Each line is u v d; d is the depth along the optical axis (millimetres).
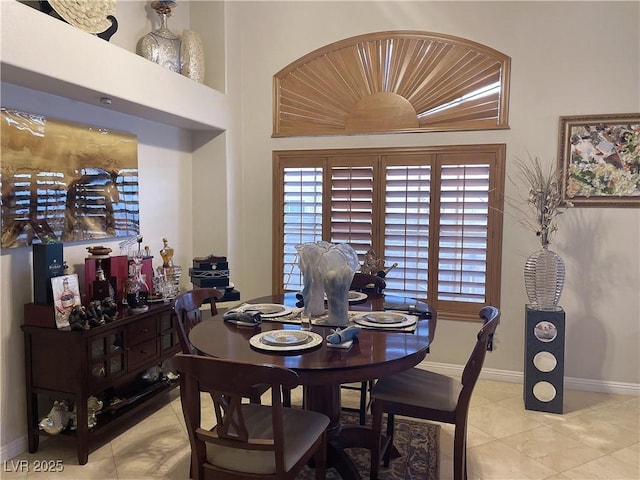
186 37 3572
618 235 3346
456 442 2074
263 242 4148
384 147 3781
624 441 2713
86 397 2449
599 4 3283
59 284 2477
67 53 2328
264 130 4070
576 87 3359
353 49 3830
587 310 3432
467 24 3570
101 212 2984
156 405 3221
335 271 2223
